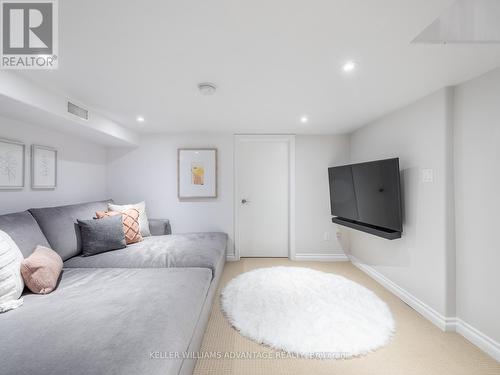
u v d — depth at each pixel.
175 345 1.06
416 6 1.05
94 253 2.27
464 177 1.80
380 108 2.45
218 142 3.58
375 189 2.59
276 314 2.05
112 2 1.02
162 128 3.27
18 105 1.75
